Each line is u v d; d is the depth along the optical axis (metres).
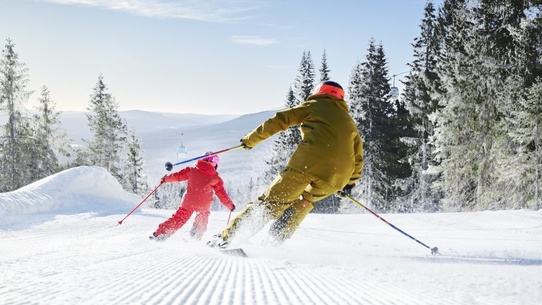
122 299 1.88
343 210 35.06
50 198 11.03
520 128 20.58
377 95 36.59
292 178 4.80
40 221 8.92
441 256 4.14
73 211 10.87
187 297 1.98
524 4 22.22
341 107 5.09
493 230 7.54
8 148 36.22
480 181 24.00
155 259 3.63
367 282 2.54
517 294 2.17
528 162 20.30
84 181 12.74
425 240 6.10
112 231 7.29
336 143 4.81
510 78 22.50
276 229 4.77
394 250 4.81
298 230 7.59
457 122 24.78
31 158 37.69
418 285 2.44
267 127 5.05
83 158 42.88
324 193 4.86
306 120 5.02
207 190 6.46
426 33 36.28
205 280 2.53
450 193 26.44
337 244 5.43
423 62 35.91
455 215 9.91
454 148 24.89
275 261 3.71
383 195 34.66
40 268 2.90
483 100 24.00
